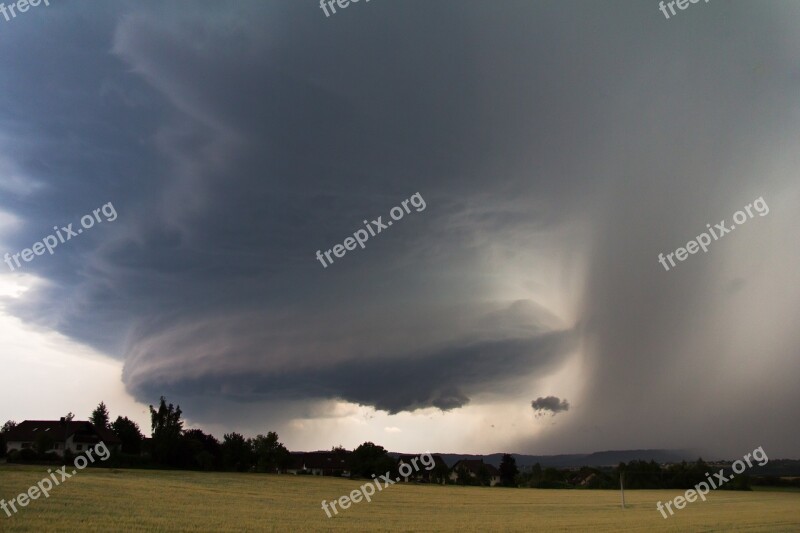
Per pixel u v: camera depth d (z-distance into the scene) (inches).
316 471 5393.7
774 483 4817.9
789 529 1590.8
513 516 2017.7
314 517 1673.2
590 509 2448.3
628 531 1502.2
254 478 3430.1
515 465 5319.9
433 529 1462.8
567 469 5807.1
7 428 4229.8
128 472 3093.0
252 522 1453.0
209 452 4047.7
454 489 3762.3
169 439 3843.5
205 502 1916.8
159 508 1643.7
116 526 1251.8
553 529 1539.1
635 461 4933.6
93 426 3902.6
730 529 1582.2
